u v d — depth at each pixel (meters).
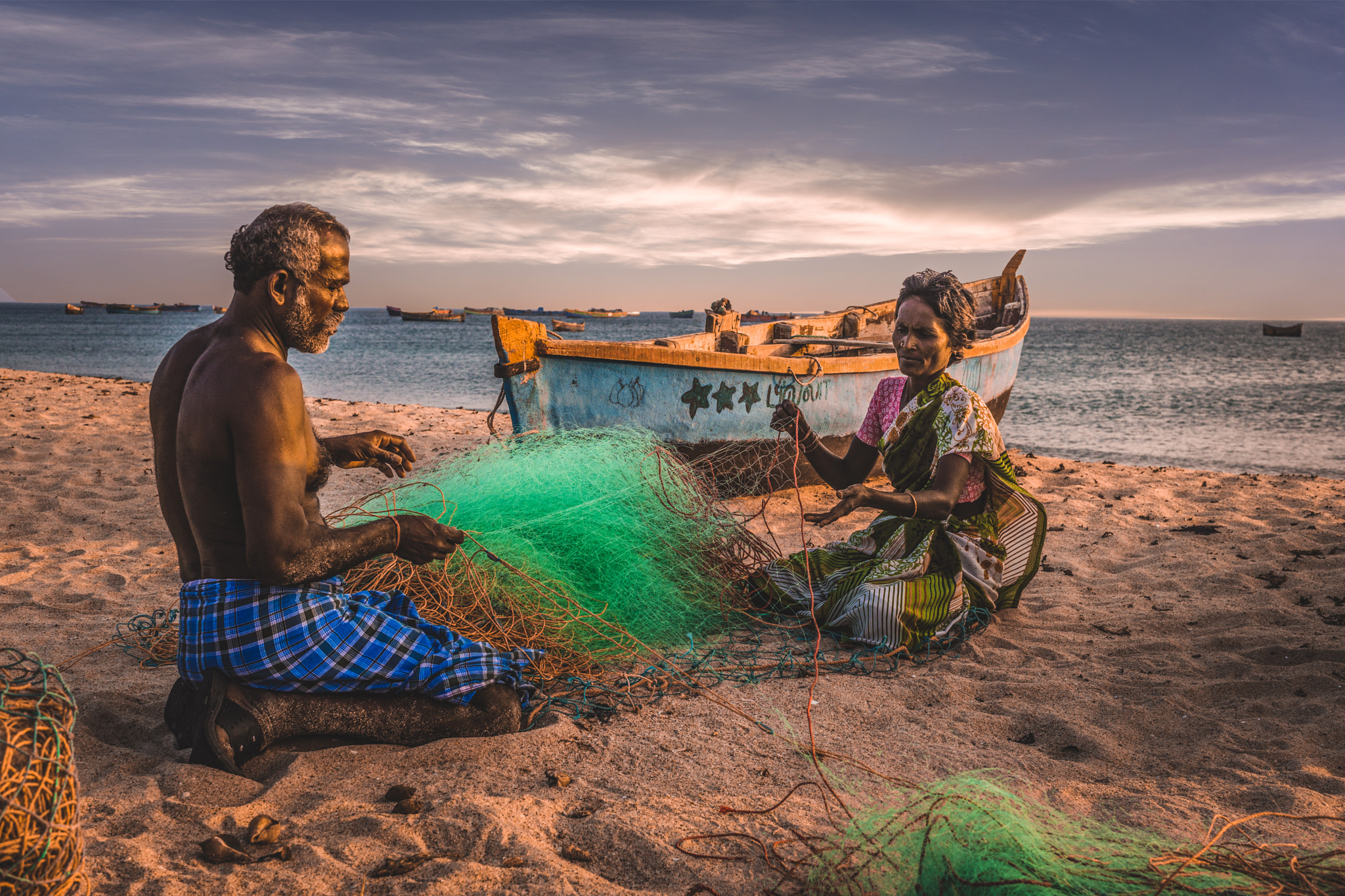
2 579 4.72
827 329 12.17
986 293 13.60
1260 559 5.55
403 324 139.50
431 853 2.13
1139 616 4.43
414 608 3.15
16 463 8.15
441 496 4.03
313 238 2.47
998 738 3.02
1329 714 3.17
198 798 2.36
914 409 3.89
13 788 1.47
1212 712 3.24
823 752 2.82
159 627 3.94
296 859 2.07
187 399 2.38
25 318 152.88
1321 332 162.75
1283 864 1.92
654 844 2.17
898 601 3.82
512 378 6.16
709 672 3.56
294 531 2.33
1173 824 2.33
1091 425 19.61
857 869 1.89
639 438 4.60
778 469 7.62
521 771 2.65
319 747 2.71
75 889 1.67
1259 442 16.73
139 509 6.57
